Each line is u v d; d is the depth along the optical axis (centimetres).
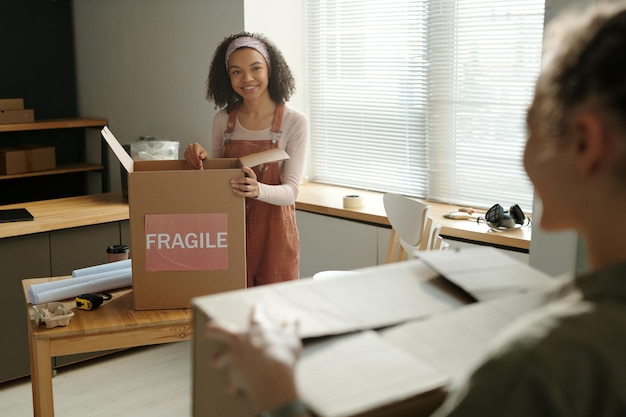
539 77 74
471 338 92
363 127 464
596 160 67
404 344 91
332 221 424
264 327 83
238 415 87
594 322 64
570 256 213
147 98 521
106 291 250
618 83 65
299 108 490
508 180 400
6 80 567
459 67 411
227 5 450
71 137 597
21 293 363
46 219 372
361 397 79
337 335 93
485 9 396
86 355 395
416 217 317
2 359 362
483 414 64
